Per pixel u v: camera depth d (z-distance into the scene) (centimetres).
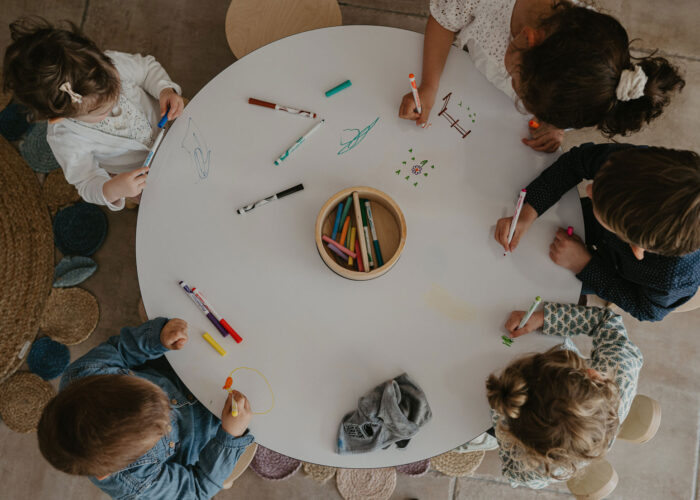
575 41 106
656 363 192
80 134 143
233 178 133
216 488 133
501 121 136
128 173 137
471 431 121
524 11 129
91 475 117
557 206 132
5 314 190
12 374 188
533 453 111
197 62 210
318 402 122
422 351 124
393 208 126
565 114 113
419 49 140
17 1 213
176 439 138
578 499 136
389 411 117
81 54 122
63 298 193
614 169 106
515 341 126
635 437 136
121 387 116
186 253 129
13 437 188
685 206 99
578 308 127
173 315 128
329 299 127
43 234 195
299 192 132
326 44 140
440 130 135
